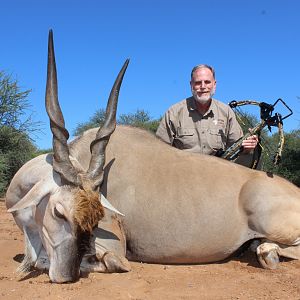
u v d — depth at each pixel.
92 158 1.94
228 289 1.77
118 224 2.16
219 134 2.74
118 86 2.03
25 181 2.11
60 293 1.67
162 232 2.16
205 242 2.17
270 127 2.51
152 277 1.94
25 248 2.08
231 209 2.18
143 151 2.28
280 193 2.19
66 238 1.77
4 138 7.09
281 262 2.21
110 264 1.98
